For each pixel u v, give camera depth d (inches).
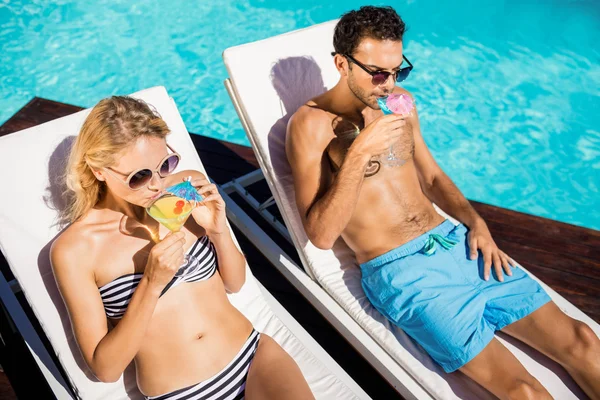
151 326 86.7
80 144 79.9
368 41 99.7
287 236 141.5
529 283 104.3
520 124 208.2
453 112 212.8
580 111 213.9
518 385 92.4
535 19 258.1
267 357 91.0
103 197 88.7
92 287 84.6
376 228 109.4
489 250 108.2
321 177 108.7
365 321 109.5
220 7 266.2
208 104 213.9
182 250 80.0
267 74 125.5
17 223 96.6
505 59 237.3
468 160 193.9
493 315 102.7
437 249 107.3
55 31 248.7
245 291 112.2
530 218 162.7
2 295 114.3
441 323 98.9
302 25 255.0
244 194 149.3
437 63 234.8
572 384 100.7
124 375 95.8
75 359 93.8
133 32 249.8
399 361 103.7
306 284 119.2
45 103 197.0
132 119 77.7
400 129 101.2
